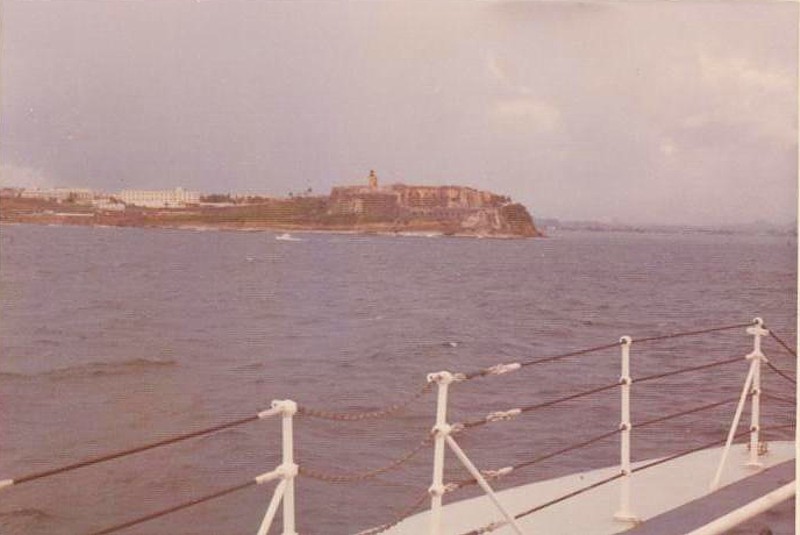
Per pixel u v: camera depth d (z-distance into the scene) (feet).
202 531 42.60
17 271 172.14
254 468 54.85
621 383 21.20
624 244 339.98
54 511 48.65
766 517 21.40
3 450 65.10
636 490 24.47
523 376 94.53
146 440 66.85
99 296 150.51
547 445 59.31
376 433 64.13
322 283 166.30
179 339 114.21
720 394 82.17
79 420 74.64
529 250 266.16
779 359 103.40
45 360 99.35
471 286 178.60
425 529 22.30
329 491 46.57
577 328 134.41
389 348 111.04
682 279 196.03
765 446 28.09
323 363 100.37
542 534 20.99
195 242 220.64
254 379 91.40
